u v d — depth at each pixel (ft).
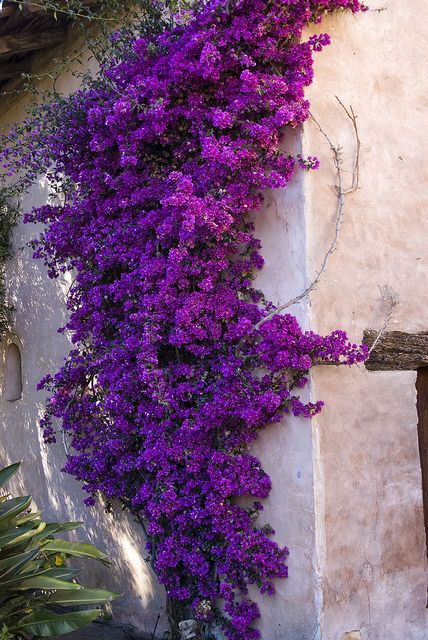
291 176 12.41
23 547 13.48
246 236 12.58
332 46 12.97
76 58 16.62
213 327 12.53
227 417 12.57
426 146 14.17
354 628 12.30
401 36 13.98
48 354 19.81
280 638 12.30
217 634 13.07
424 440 14.46
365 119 13.28
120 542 16.44
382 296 13.23
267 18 11.94
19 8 16.35
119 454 14.16
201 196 12.60
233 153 11.76
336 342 11.86
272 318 11.98
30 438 20.75
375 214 13.28
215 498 12.48
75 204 15.16
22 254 21.11
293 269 12.35
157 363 12.80
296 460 12.19
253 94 12.01
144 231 13.52
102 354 14.40
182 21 12.50
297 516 12.15
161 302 12.76
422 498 13.56
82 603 13.14
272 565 12.21
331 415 12.35
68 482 18.69
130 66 13.48
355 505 12.53
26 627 12.66
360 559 12.51
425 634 13.34
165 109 12.77
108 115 13.33
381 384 13.14
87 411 15.10
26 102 20.68
